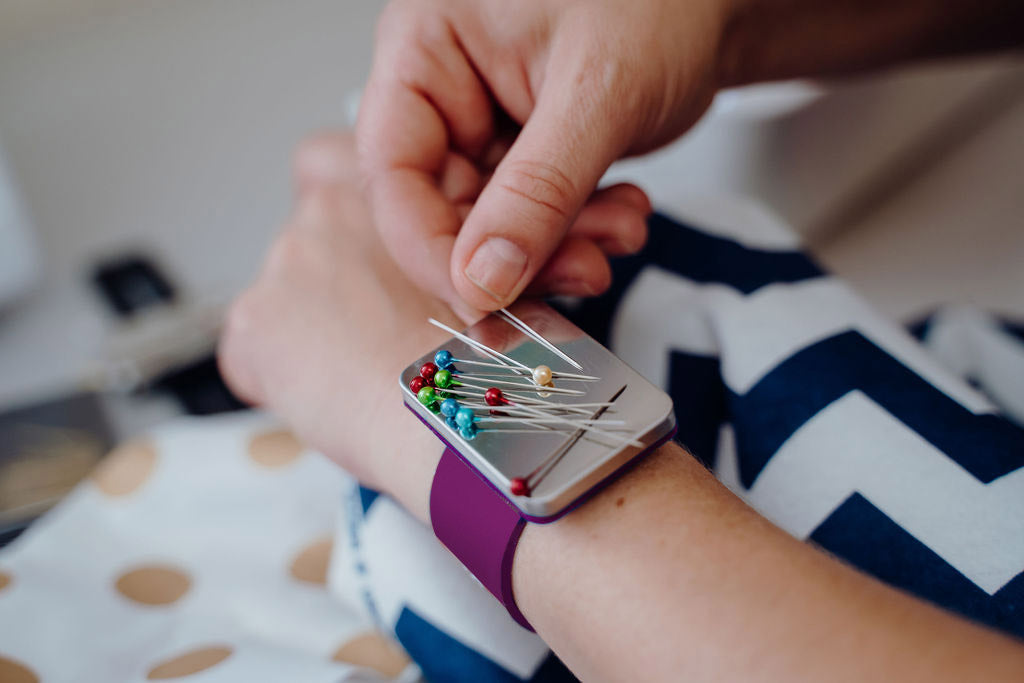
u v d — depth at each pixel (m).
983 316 0.43
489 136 0.38
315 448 0.35
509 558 0.28
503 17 0.35
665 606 0.26
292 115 0.65
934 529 0.29
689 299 0.35
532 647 0.31
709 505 0.27
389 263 0.36
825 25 0.41
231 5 0.74
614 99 0.33
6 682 0.31
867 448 0.30
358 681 0.30
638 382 0.29
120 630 0.34
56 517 0.38
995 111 0.67
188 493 0.39
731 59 0.40
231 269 0.54
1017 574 0.28
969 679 0.24
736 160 0.51
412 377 0.30
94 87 0.67
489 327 0.32
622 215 0.35
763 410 0.32
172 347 0.47
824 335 0.33
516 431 0.28
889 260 0.60
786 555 0.26
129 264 0.54
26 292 0.52
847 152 0.57
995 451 0.30
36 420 0.46
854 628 0.24
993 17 0.44
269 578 0.36
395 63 0.36
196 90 0.67
